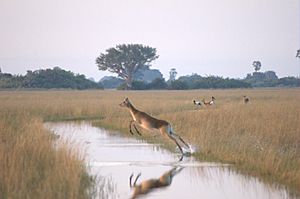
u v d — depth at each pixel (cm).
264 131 5269
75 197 2986
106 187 3528
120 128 7200
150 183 3694
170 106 10481
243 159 4341
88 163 4381
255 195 3281
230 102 13038
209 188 3516
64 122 8369
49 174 3366
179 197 3294
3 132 5019
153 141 5912
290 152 4200
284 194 3288
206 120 6594
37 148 4091
